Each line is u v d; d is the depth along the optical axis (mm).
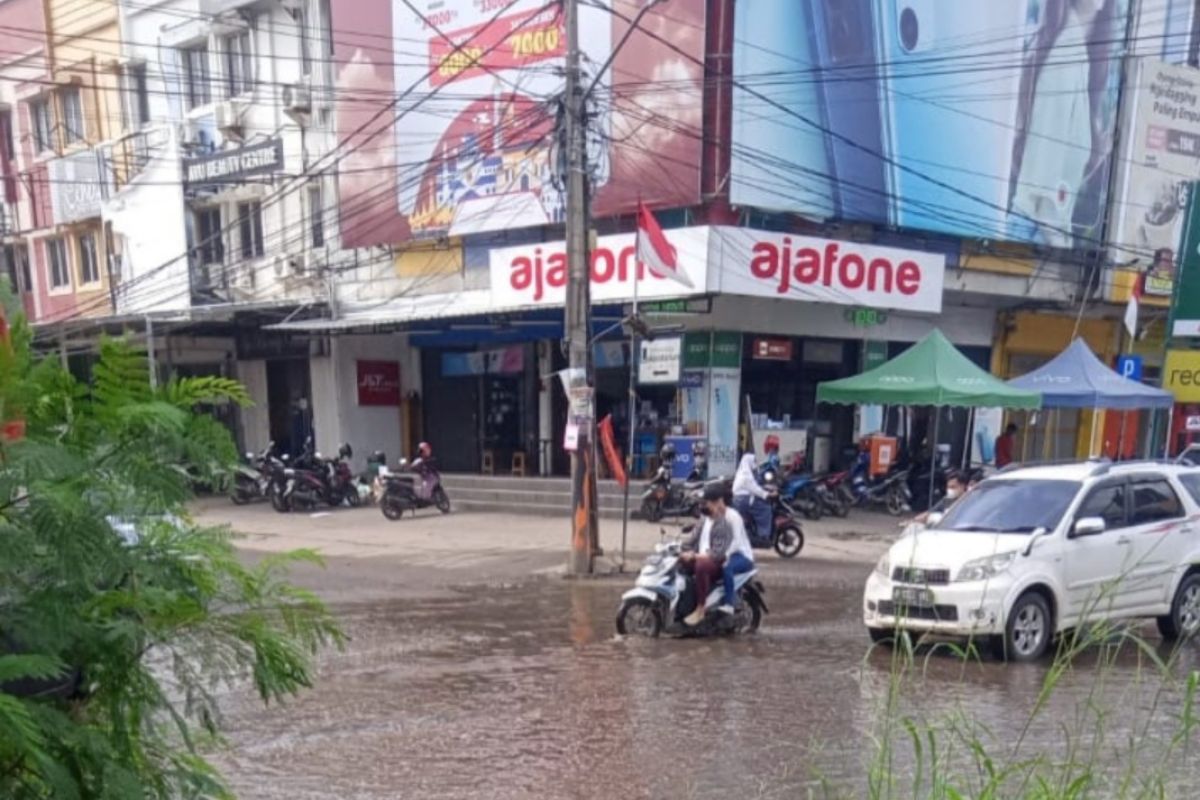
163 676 2174
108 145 24250
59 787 1812
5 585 1864
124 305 23922
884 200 18188
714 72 16000
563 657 8594
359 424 22203
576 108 12148
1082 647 3721
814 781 5391
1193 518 9484
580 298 12562
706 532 9570
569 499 18578
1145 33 23000
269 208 22609
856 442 19438
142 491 1976
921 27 18484
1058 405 16062
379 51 20297
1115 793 3656
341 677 7891
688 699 7172
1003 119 20062
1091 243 22156
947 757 3666
